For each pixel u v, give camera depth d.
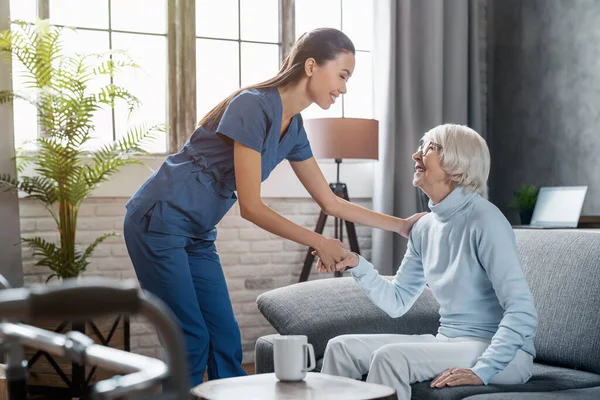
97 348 0.64
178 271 2.26
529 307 1.79
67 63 3.84
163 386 0.58
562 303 2.01
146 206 2.25
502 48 5.12
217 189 2.29
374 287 2.14
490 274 1.86
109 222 4.13
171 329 0.56
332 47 2.17
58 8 4.17
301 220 4.67
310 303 2.44
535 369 1.99
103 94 3.62
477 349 1.86
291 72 2.21
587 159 4.41
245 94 2.16
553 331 2.01
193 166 2.27
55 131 3.48
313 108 4.95
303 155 2.43
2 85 3.77
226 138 2.20
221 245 4.46
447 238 1.99
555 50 4.66
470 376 1.75
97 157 3.60
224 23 4.62
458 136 1.98
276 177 4.57
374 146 4.19
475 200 1.96
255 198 2.11
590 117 4.39
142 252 2.27
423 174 2.03
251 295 4.53
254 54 4.71
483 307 1.94
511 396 1.61
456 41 4.94
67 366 3.17
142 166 4.21
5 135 3.76
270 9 4.75
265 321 4.56
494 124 5.19
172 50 4.42
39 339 0.68
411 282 2.20
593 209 4.35
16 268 3.78
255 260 4.54
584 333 1.92
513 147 5.02
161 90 4.43
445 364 1.83
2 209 3.76
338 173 4.36
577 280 1.99
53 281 3.98
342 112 4.98
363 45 5.03
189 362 2.28
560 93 4.62
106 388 0.54
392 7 4.70
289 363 1.56
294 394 1.43
